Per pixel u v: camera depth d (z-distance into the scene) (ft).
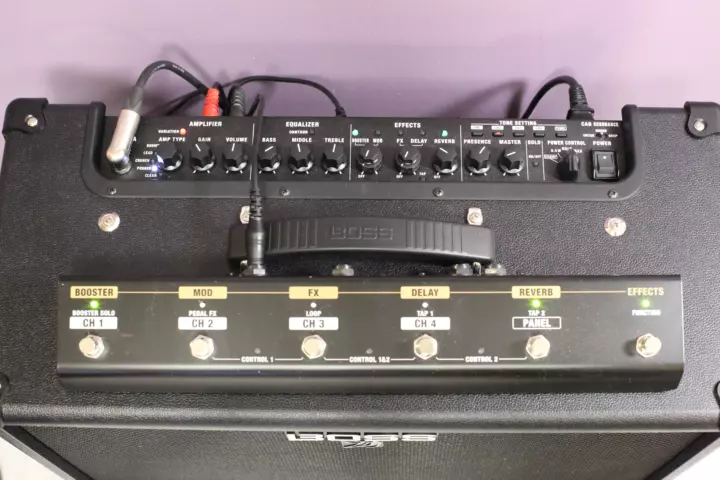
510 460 2.41
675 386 1.94
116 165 2.15
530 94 2.66
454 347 1.89
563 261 2.11
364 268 2.09
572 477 2.58
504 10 2.30
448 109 2.75
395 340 1.89
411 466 2.51
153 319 1.90
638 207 2.16
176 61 2.51
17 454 3.58
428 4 2.28
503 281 1.92
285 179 2.17
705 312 2.06
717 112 2.23
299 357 1.88
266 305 1.90
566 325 1.90
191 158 2.15
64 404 1.98
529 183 2.18
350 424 1.98
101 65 2.52
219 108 2.60
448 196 2.16
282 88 2.65
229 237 2.11
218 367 1.88
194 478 2.64
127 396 1.98
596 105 2.71
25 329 2.04
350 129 2.22
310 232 2.03
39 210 2.13
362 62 2.51
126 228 2.12
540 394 1.98
